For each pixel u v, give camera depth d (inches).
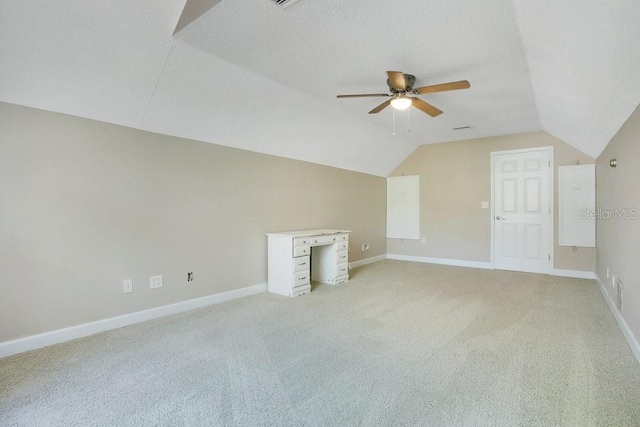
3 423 64.3
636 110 93.1
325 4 78.1
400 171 259.4
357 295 156.4
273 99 135.0
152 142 123.1
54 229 100.5
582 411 67.4
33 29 78.8
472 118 174.6
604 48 71.2
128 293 117.3
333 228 212.1
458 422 64.5
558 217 197.6
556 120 159.3
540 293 158.2
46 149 98.7
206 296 140.9
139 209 119.7
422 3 77.8
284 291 157.2
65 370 84.7
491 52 101.3
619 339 103.2
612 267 132.7
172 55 98.9
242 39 94.2
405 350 97.0
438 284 177.8
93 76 96.0
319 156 195.8
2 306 91.8
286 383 79.0
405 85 109.0
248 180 158.6
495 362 89.1
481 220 224.7
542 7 68.6
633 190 98.3
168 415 66.9
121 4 79.7
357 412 67.9
